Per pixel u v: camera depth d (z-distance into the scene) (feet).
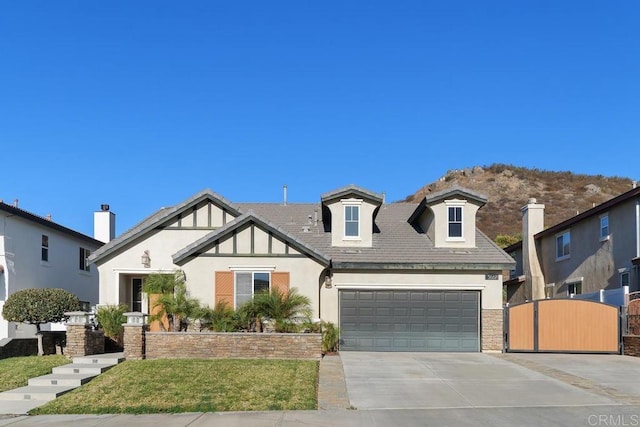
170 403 39.09
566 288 95.55
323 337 62.44
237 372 48.03
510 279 116.47
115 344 61.77
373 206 71.26
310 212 82.99
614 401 38.86
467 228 70.49
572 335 64.69
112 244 70.03
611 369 52.29
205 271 64.44
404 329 66.69
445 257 67.77
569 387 43.68
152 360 54.29
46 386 44.88
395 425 33.09
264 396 40.42
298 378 45.85
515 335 65.31
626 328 63.82
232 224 64.28
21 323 68.49
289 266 64.69
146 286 64.49
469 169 306.96
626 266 77.51
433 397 40.27
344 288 66.80
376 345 66.54
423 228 75.72
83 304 90.48
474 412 36.01
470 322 66.80
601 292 72.23
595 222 86.63
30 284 80.28
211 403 38.81
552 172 292.20
